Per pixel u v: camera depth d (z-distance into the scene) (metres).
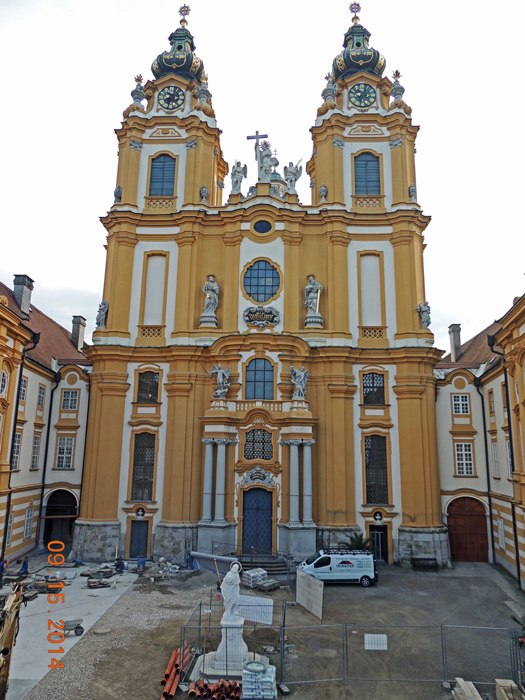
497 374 29.72
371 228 34.06
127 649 16.97
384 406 31.39
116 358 31.95
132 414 31.58
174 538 29.16
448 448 32.31
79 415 34.06
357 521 30.02
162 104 36.78
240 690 14.05
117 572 26.89
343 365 31.64
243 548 29.39
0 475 26.00
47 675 15.11
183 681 14.61
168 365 32.19
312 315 32.50
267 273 33.50
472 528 31.34
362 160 35.56
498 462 29.97
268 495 29.97
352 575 25.16
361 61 37.53
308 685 14.62
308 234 34.34
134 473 31.06
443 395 33.03
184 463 30.38
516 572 26.45
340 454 30.36
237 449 30.39
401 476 30.38
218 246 34.28
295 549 28.34
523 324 23.91
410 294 32.59
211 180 35.78
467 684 14.22
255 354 31.61
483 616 20.61
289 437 29.70
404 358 31.38
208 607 21.23
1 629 13.86
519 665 14.98
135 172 35.12
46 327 40.16
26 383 30.64
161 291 33.66
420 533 29.00
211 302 32.75
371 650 16.94
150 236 34.22
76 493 33.06
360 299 33.25
